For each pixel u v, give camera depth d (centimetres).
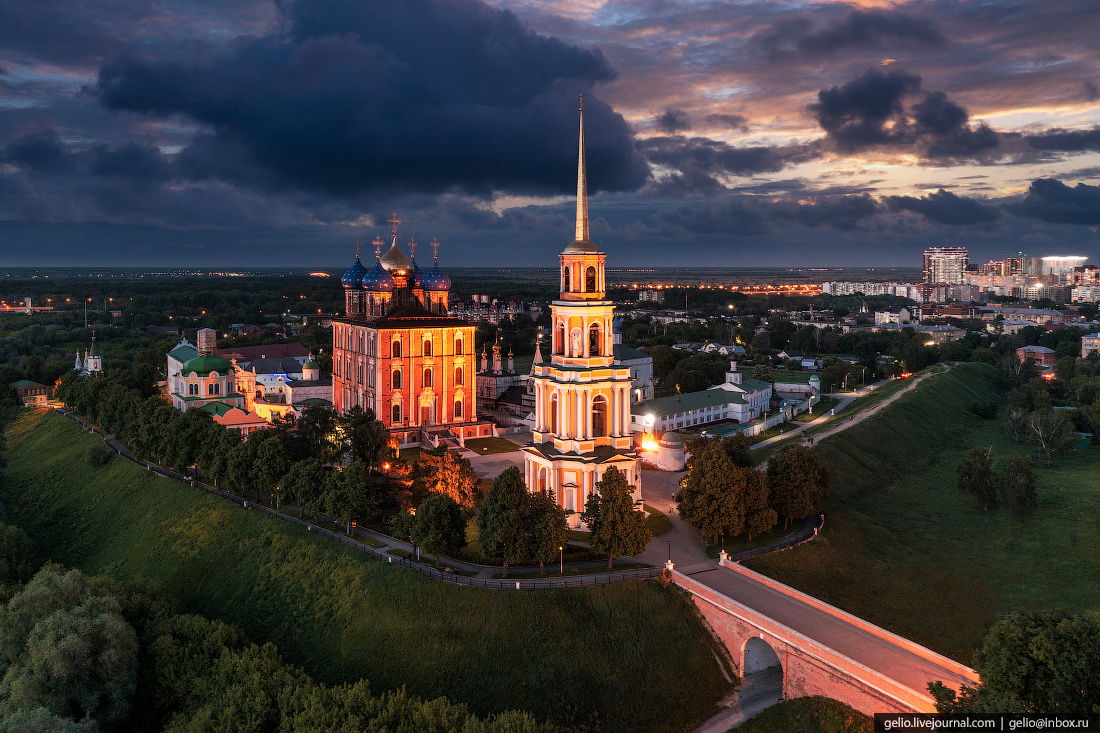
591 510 8612
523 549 8212
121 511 12638
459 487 10025
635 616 7675
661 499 11369
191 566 10350
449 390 15512
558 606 7631
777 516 10444
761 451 14662
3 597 8788
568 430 9719
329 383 18600
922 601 9250
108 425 15950
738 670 7350
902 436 16950
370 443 11394
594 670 7175
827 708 6184
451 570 8544
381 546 9450
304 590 9050
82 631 7288
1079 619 5281
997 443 17712
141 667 7675
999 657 5222
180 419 13200
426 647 7588
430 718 5991
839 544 9981
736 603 7294
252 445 11444
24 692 6875
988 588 9675
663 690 7088
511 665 7219
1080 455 16000
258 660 7156
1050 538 10931
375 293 15175
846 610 8712
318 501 10050
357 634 8100
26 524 13275
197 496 11919
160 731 7194
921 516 12344
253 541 10231
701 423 17538
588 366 9631
